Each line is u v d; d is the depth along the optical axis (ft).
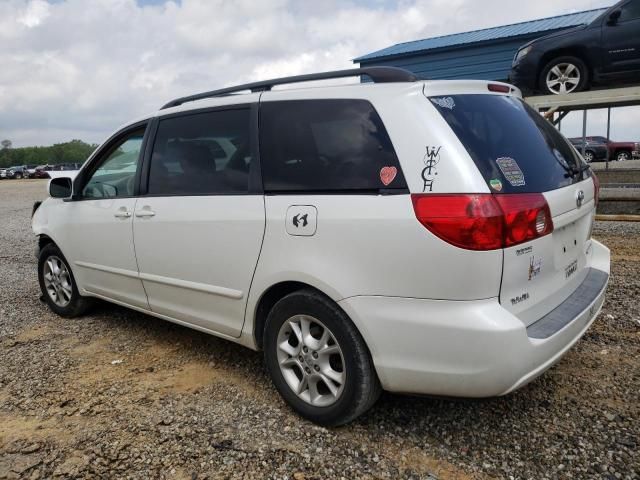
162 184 11.43
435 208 7.29
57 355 12.64
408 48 57.93
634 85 26.30
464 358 7.25
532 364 7.32
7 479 7.95
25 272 22.18
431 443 8.42
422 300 7.47
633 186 29.78
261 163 9.49
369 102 8.42
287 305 8.96
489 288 7.19
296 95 9.37
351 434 8.75
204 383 10.83
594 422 8.70
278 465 8.02
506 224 7.18
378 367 7.99
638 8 24.47
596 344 11.59
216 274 10.15
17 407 10.14
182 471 7.97
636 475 7.41
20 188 94.27
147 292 12.15
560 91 26.89
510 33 51.52
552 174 8.66
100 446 8.68
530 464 7.78
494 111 8.64
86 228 13.51
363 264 7.90
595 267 10.37
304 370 8.98
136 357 12.34
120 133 13.03
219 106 10.48
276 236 8.96
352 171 8.30
